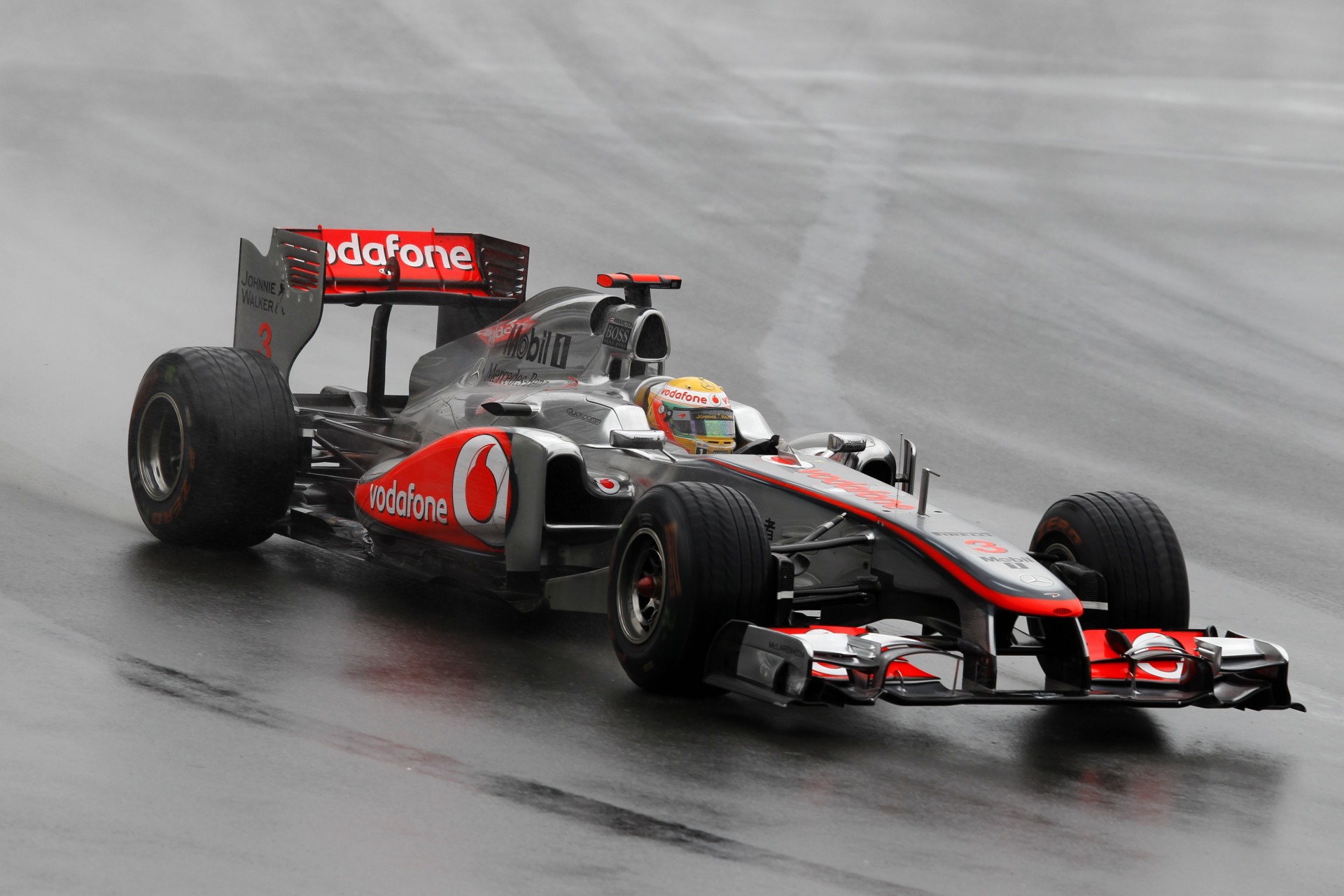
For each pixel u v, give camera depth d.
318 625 26.64
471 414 32.00
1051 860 18.72
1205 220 93.25
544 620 28.97
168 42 119.31
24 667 22.44
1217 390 59.88
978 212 91.19
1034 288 74.88
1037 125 121.00
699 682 24.09
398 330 57.16
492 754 20.80
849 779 21.14
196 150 88.75
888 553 25.23
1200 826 20.67
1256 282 79.62
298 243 34.12
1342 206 98.31
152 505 31.16
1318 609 35.25
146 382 31.41
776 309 66.69
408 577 31.30
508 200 83.81
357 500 30.69
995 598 23.25
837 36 144.50
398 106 106.50
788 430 48.47
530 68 123.56
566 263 71.81
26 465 36.69
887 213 89.00
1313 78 139.50
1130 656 23.88
